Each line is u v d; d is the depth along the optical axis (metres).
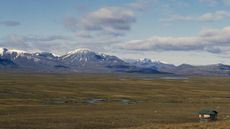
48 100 166.88
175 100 179.62
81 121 105.56
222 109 144.25
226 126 66.19
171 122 107.12
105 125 100.00
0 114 118.25
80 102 164.38
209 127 65.62
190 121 109.88
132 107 146.75
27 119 107.38
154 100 178.62
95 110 134.50
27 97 174.62
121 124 102.12
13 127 94.44
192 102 171.62
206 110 114.50
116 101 172.25
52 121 104.69
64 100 169.25
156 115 121.50
